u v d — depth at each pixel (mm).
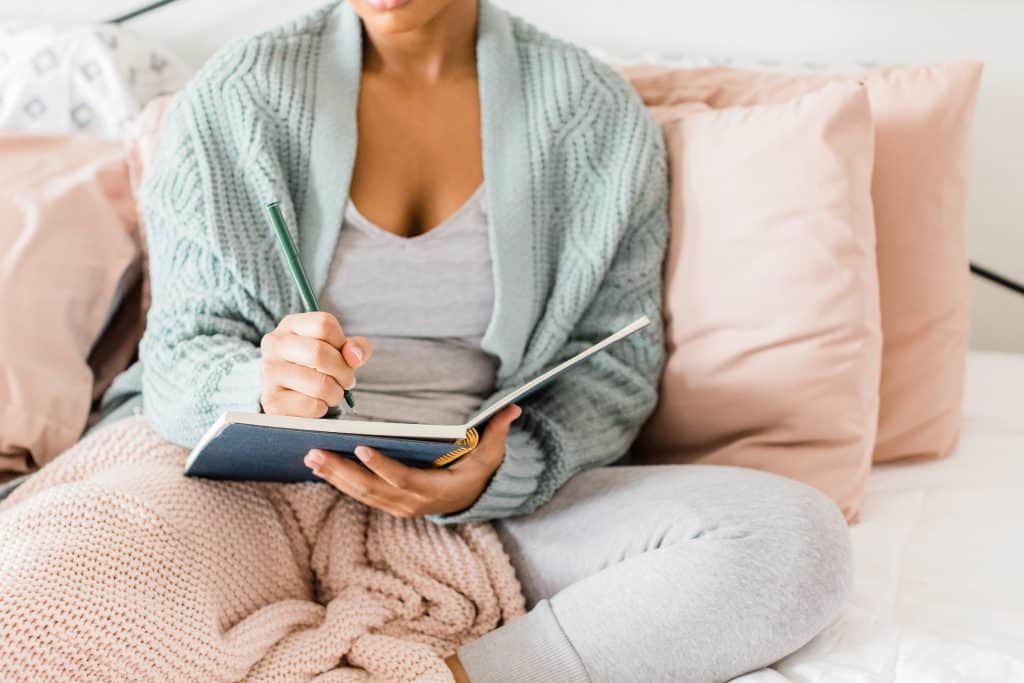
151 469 987
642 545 983
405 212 1206
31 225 1316
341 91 1205
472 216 1190
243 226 1139
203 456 895
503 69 1242
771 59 1721
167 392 1059
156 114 1438
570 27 1762
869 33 1688
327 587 1039
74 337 1291
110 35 1616
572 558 1030
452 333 1179
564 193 1243
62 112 1587
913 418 1302
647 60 1681
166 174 1151
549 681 902
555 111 1236
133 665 842
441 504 1002
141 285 1446
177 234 1137
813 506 968
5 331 1235
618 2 1738
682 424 1238
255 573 991
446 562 1018
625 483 1069
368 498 975
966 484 1256
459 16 1225
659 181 1260
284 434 810
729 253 1210
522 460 1052
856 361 1171
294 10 1779
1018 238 1719
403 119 1223
